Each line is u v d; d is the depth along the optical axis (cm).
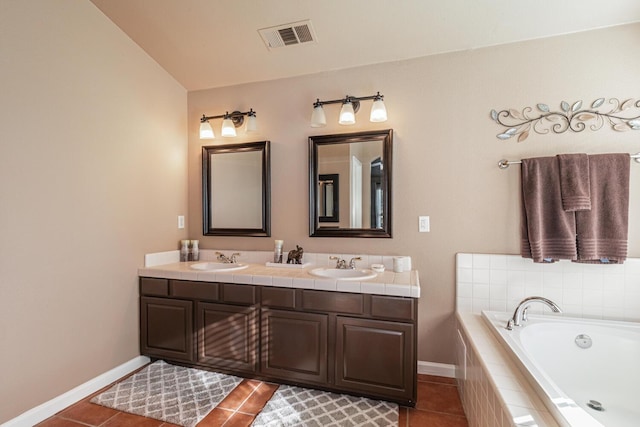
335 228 253
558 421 106
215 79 277
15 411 168
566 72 209
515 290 217
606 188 195
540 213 204
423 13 199
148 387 212
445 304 231
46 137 183
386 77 243
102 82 216
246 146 275
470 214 226
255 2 198
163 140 269
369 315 191
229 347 220
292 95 266
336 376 198
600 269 203
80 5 202
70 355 196
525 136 216
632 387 173
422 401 197
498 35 213
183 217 291
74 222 199
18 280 170
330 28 215
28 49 174
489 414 135
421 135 235
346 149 251
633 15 193
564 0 184
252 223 275
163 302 237
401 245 239
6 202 165
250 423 174
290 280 205
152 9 209
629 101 199
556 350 184
